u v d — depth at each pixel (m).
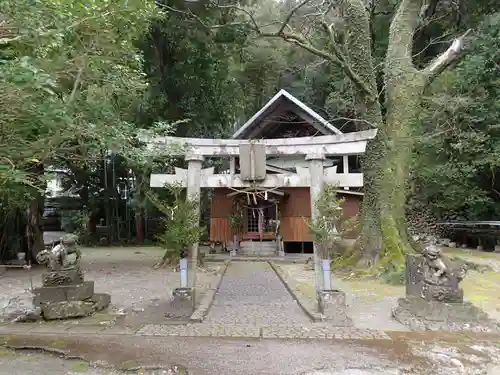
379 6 17.20
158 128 6.51
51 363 4.41
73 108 4.46
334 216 6.83
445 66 10.97
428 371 4.09
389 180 10.48
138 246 21.66
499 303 7.13
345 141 7.62
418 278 6.28
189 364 4.30
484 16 15.59
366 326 5.76
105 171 21.92
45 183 5.03
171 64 13.52
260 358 4.46
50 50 4.28
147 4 6.07
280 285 9.58
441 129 15.15
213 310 6.88
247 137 18.11
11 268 12.27
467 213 17.73
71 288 6.38
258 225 16.97
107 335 5.33
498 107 14.10
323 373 4.04
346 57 11.39
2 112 3.63
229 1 13.62
